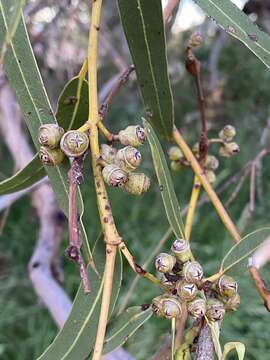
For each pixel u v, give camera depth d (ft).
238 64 2.37
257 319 1.71
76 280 1.93
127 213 2.31
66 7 1.57
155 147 0.58
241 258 0.56
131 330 0.57
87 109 0.65
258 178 1.30
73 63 1.60
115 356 0.92
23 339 1.90
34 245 2.23
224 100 2.27
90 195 2.14
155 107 0.70
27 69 0.56
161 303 0.50
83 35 1.67
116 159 0.50
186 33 2.20
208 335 0.50
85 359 0.56
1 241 2.28
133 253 2.08
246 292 1.76
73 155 0.48
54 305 1.18
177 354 0.53
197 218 2.07
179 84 2.30
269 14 1.84
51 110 0.56
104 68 2.14
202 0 0.57
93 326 0.56
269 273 1.66
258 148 1.81
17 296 2.04
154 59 0.67
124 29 0.65
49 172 0.54
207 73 2.20
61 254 2.00
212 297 0.52
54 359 0.55
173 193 0.60
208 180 0.74
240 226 1.15
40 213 1.45
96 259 0.57
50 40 1.73
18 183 0.63
